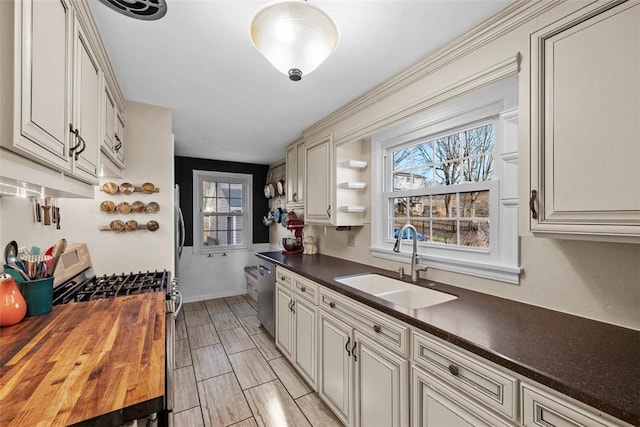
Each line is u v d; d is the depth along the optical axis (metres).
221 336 2.94
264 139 3.21
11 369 0.74
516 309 1.27
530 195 1.03
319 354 1.90
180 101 2.13
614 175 0.84
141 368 0.76
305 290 2.11
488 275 1.50
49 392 0.65
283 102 2.16
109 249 2.11
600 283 1.11
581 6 0.94
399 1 1.13
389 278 1.96
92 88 1.25
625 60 0.82
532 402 0.80
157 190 2.23
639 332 1.02
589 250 1.14
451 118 1.76
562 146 0.95
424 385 1.14
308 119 2.55
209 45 1.42
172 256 2.28
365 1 1.13
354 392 1.55
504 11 1.17
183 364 2.39
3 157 0.68
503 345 0.93
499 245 1.50
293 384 2.11
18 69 0.67
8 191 1.06
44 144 0.79
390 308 1.29
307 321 2.06
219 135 3.05
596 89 0.88
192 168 4.18
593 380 0.74
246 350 2.64
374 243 2.36
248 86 1.88
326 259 2.75
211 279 4.29
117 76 1.73
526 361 0.83
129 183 2.14
